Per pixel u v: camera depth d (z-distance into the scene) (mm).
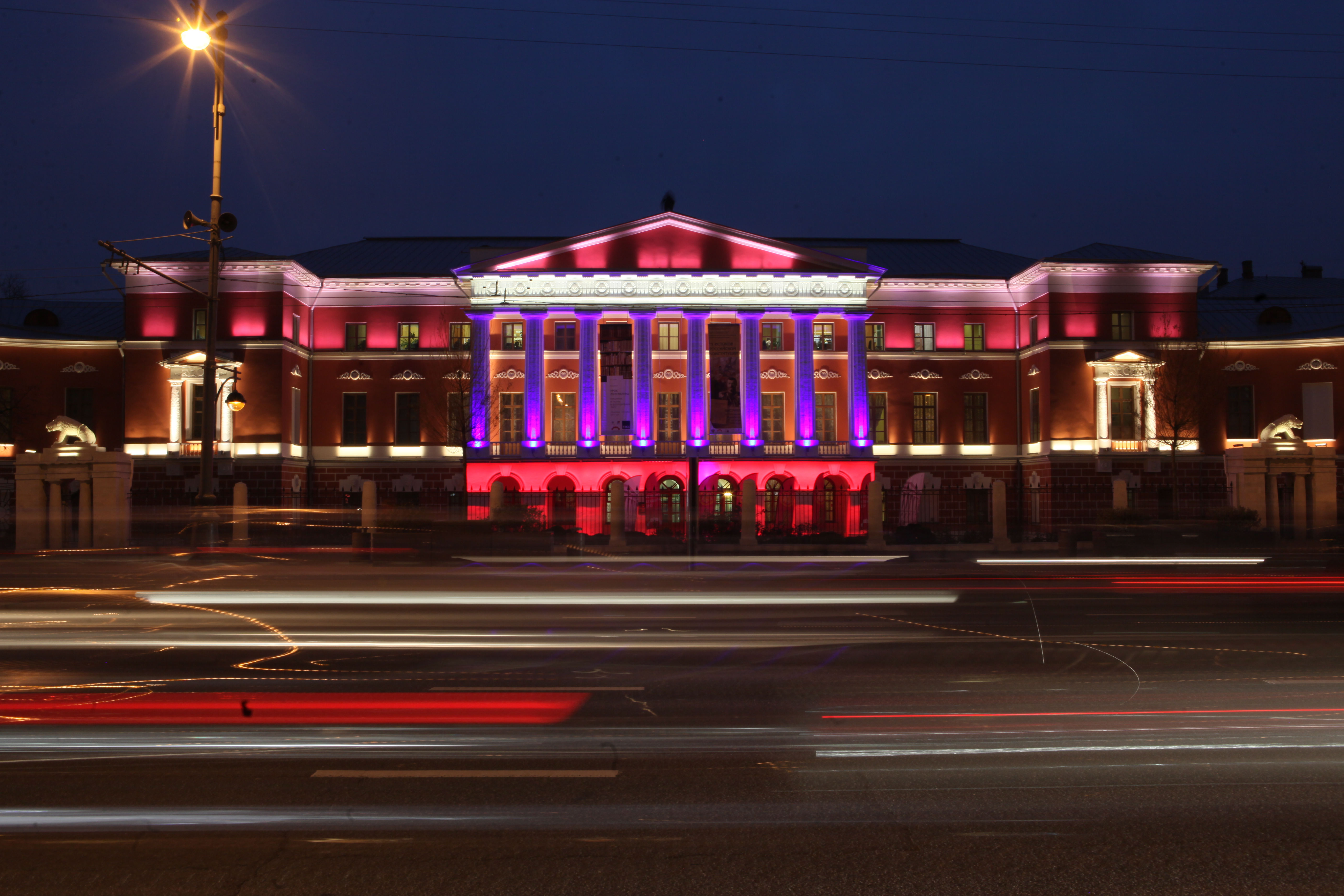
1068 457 56969
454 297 59531
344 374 59125
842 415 57969
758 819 7355
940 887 6172
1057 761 8805
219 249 28047
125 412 55719
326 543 42469
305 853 6723
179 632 15641
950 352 61156
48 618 17000
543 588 21266
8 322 62906
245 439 54594
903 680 12367
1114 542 36656
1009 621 17375
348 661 13492
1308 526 44188
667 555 38219
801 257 57344
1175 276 58281
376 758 8891
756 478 56156
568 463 55781
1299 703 11055
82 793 7914
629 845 6863
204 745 9320
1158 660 13750
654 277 56781
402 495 58625
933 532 50781
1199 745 9297
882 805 7645
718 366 56719
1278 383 58938
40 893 6109
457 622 16781
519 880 6285
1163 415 56844
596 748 9234
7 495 55438
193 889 6160
